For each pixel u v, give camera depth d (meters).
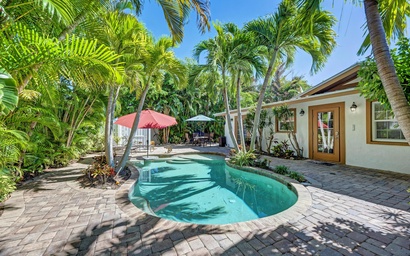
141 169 8.34
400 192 4.36
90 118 9.71
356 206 3.63
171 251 2.37
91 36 4.24
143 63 6.30
